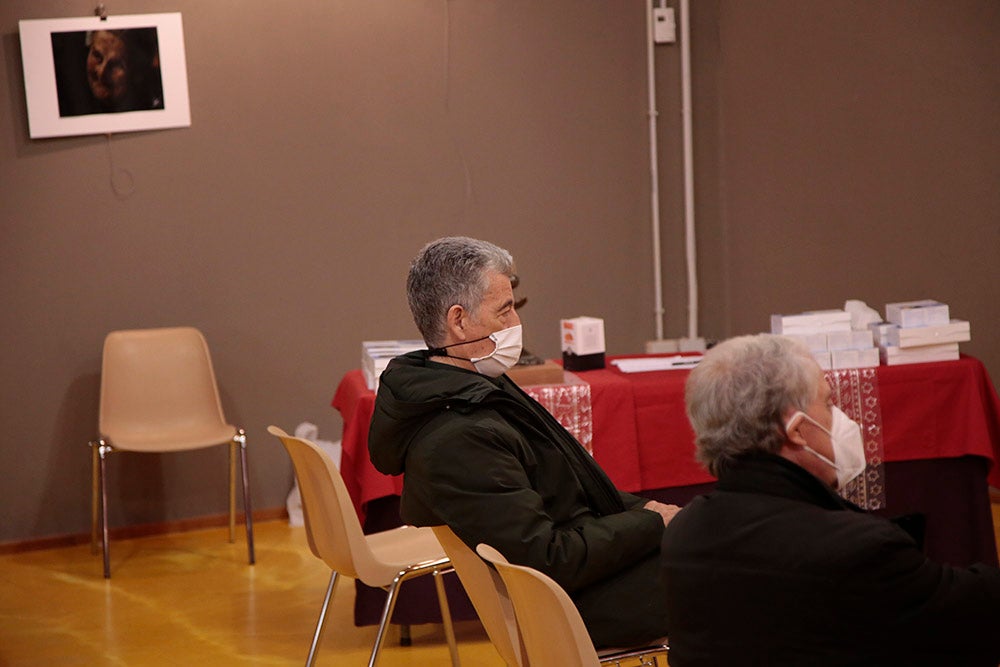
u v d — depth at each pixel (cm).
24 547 530
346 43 549
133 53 524
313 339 560
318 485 306
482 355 252
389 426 240
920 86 515
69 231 526
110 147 527
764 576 168
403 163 562
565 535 232
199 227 541
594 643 237
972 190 507
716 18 582
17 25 512
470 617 387
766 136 570
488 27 565
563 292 589
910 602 162
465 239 254
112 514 541
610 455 382
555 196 583
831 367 390
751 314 588
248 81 539
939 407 393
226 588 463
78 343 532
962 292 515
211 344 548
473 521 230
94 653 396
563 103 579
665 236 600
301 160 549
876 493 390
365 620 387
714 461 183
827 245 554
